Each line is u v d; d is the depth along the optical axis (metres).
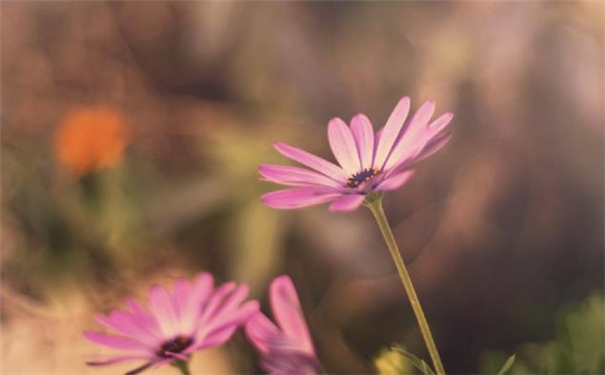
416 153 0.56
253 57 1.23
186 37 1.40
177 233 1.33
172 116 1.35
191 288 0.62
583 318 0.80
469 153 1.21
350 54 1.23
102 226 1.36
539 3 1.11
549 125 1.14
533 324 1.31
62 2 1.52
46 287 1.35
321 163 0.58
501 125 1.15
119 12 1.47
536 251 1.33
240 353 1.27
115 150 1.34
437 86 1.17
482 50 1.13
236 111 1.31
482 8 1.16
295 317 0.60
